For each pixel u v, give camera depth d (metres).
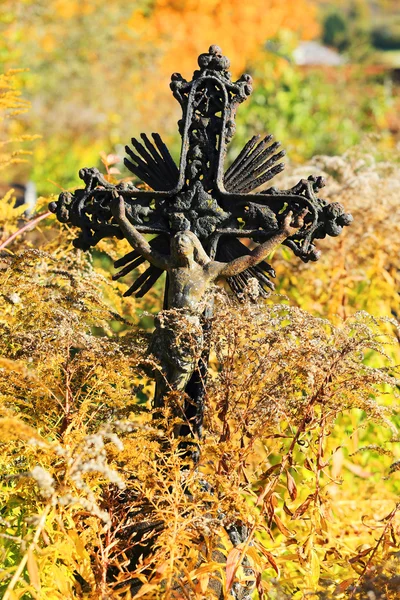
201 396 3.53
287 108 12.39
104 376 3.21
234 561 2.88
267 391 3.20
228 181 3.67
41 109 14.05
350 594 3.18
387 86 15.86
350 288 6.09
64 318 3.24
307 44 31.77
